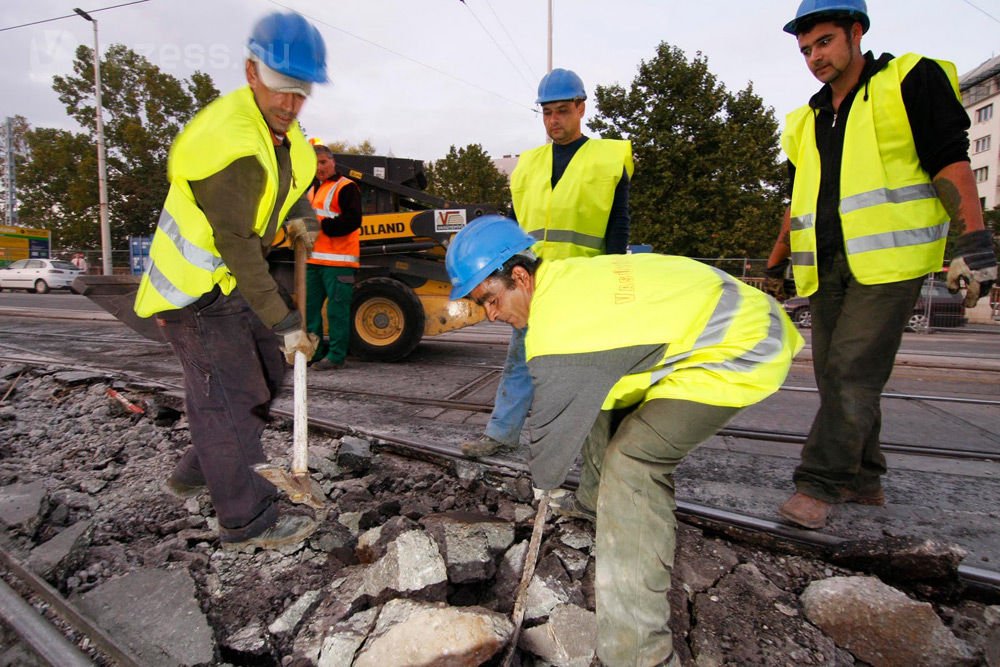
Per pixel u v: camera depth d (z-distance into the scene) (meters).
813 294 2.48
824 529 2.36
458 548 2.03
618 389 1.66
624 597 1.47
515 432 2.93
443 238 5.98
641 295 1.53
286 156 2.02
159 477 2.86
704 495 2.68
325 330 6.08
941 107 2.02
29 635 1.69
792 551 2.17
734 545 2.24
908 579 1.98
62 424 3.68
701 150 20.92
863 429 2.21
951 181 2.00
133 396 3.99
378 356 6.04
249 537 2.15
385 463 2.99
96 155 29.02
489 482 2.75
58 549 2.13
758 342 1.58
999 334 12.20
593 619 1.70
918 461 3.13
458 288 1.63
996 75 39.28
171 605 1.87
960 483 2.83
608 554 1.52
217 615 1.86
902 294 2.17
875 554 2.01
